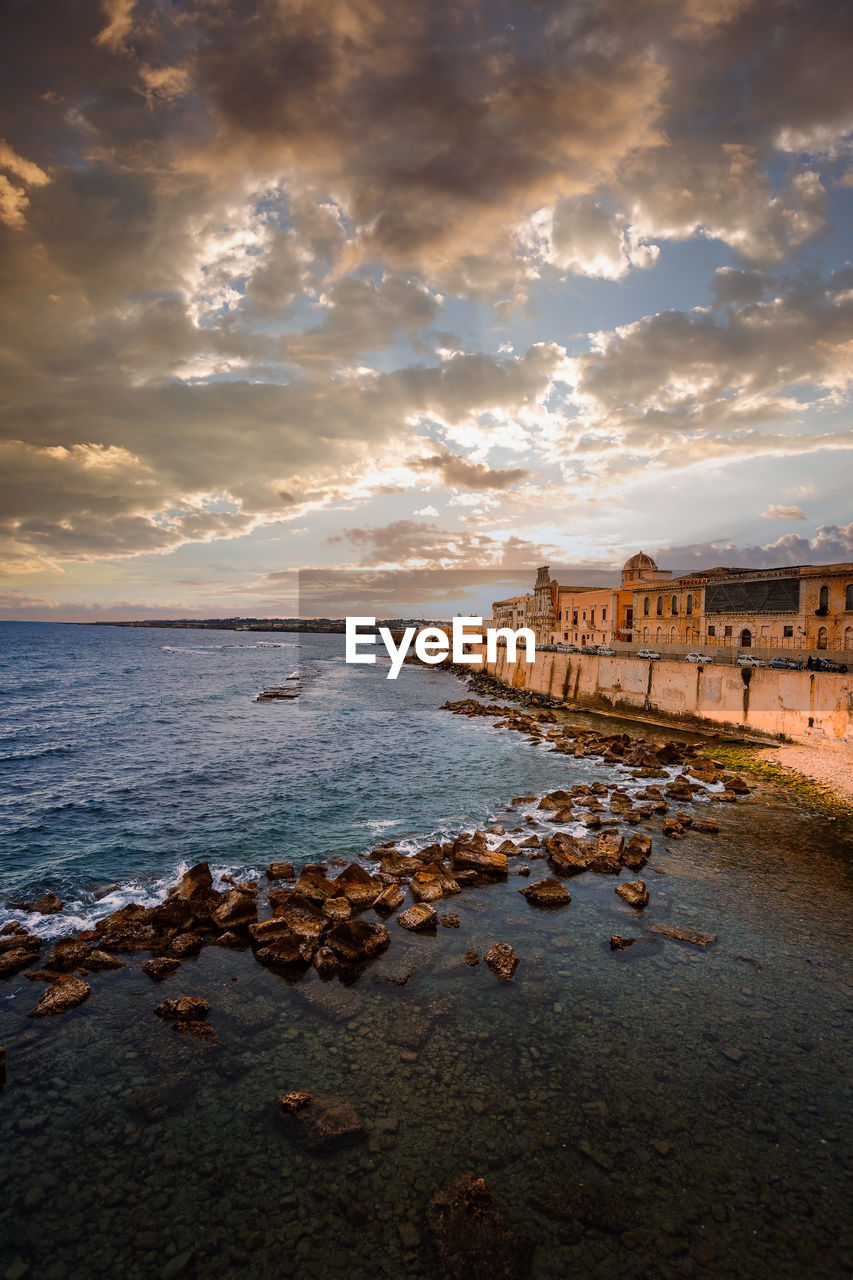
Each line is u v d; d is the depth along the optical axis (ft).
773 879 59.82
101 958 44.47
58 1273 23.26
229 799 88.69
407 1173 27.32
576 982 42.11
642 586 220.23
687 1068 33.78
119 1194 26.55
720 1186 26.63
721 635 187.93
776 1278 22.81
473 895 56.65
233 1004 39.73
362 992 40.98
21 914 52.95
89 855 66.95
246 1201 26.20
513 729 152.35
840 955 45.83
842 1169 27.50
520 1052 35.06
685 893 56.75
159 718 170.19
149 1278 23.06
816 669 128.88
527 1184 26.73
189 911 51.08
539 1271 23.11
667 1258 23.54
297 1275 23.08
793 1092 32.07
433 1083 32.65
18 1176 27.43
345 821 78.54
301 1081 32.89
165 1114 30.83
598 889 57.72
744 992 41.01
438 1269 23.22
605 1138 29.09
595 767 109.70
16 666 362.33
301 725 159.63
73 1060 34.65
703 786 93.91
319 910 50.83
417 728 155.74
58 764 111.55
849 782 92.99
